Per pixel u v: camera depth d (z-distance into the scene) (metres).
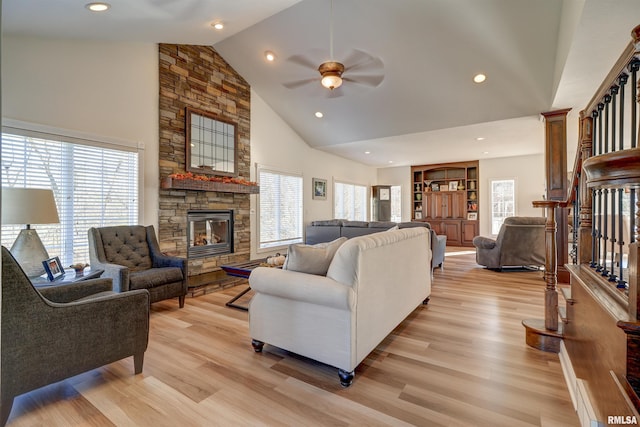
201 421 1.63
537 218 5.21
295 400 1.80
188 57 4.60
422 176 9.75
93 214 3.60
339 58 4.48
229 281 4.42
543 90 4.25
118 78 3.81
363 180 9.68
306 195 7.23
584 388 1.58
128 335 2.02
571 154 6.10
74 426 1.60
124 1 2.62
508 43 3.77
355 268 1.96
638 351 1.05
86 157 3.54
